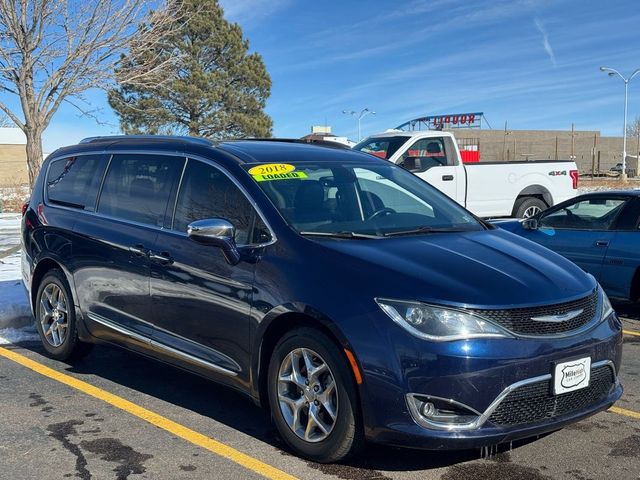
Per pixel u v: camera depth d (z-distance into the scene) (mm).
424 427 3611
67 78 21125
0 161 59719
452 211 5367
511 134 80750
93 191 5902
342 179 5121
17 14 19734
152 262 5023
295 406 4117
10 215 20359
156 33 22484
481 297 3730
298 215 4543
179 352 4844
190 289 4715
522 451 4262
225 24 37250
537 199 14305
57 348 6129
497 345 3637
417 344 3619
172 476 3932
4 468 4039
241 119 37625
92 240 5629
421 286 3764
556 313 3871
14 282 8945
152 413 4961
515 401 3693
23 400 5227
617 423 4750
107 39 21047
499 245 4594
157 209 5238
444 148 13422
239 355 4406
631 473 3959
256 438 4500
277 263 4227
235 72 37906
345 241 4293
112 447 4348
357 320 3766
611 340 4133
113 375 5883
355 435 3838
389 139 13516
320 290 3953
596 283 4453
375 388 3688
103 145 6074
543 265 4301
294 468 4027
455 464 4070
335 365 3861
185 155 5219
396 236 4535
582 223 8461
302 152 5340
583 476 3920
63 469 4027
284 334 4180
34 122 21062
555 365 3766
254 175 4766
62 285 6027
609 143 82625
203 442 4430
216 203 4844
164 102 35125
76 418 4855
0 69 20047
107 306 5508
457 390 3574
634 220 7941
